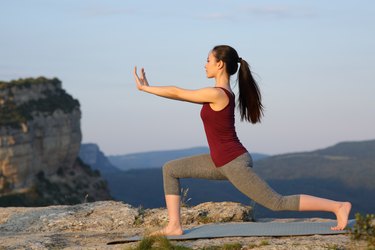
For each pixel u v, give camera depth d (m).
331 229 6.44
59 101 117.75
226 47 6.25
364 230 5.39
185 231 6.76
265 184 6.14
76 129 121.19
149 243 6.11
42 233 7.90
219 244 6.11
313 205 6.23
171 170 6.52
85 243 6.98
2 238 7.40
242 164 6.14
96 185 121.19
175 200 6.57
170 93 6.19
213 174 6.39
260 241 6.16
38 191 101.12
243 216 8.26
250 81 6.34
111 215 8.38
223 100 6.12
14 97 107.19
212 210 8.38
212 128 6.18
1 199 94.25
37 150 108.50
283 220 8.41
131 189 180.62
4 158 98.81
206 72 6.37
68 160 118.81
